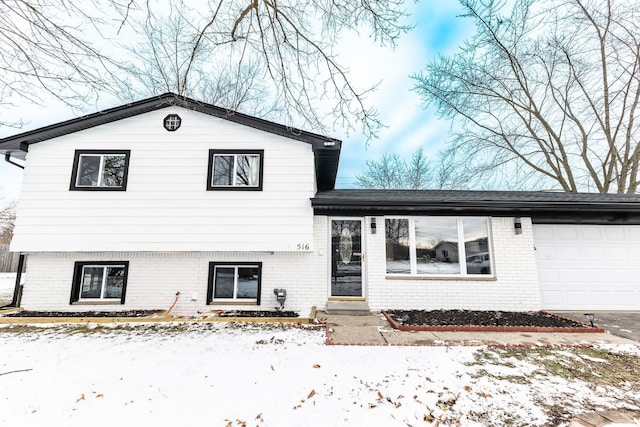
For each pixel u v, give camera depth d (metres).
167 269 7.53
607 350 4.63
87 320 6.50
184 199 7.46
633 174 14.07
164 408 3.03
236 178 7.67
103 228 7.25
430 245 7.68
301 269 7.55
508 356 4.38
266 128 7.77
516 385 3.49
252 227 7.39
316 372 3.85
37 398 3.22
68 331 5.85
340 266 7.74
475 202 7.18
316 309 7.37
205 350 4.71
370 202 7.26
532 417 2.87
